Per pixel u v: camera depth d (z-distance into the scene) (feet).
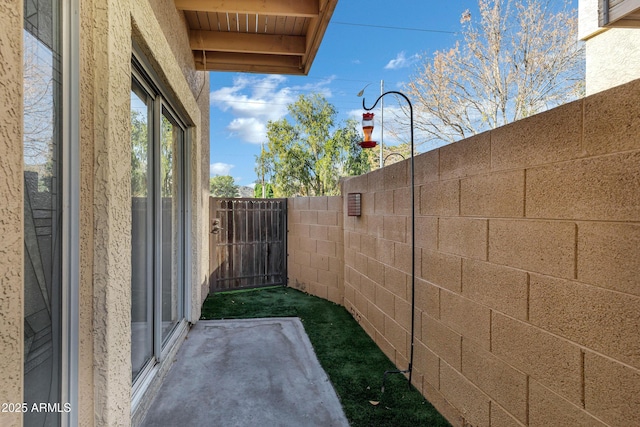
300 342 12.38
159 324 9.26
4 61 2.91
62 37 4.35
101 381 4.97
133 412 7.13
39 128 3.95
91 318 4.93
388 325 11.17
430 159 8.66
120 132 5.36
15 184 3.05
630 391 3.99
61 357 4.34
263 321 14.70
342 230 17.74
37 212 3.93
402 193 10.28
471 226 7.02
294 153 57.47
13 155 3.03
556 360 5.00
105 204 4.96
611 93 4.24
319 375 9.86
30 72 3.78
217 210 20.63
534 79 33.01
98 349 4.96
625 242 4.07
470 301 7.05
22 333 3.15
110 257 5.03
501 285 6.15
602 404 4.32
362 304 14.01
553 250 5.06
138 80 7.79
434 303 8.42
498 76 34.42
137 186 7.94
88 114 4.84
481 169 6.71
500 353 6.17
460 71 36.24
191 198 13.74
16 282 3.07
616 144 4.17
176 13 10.62
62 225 4.34
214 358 10.91
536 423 5.35
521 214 5.69
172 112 11.05
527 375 5.54
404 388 9.24
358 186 14.61
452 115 37.55
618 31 11.69
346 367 10.41
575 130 4.72
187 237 13.66
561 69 31.78
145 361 8.59
